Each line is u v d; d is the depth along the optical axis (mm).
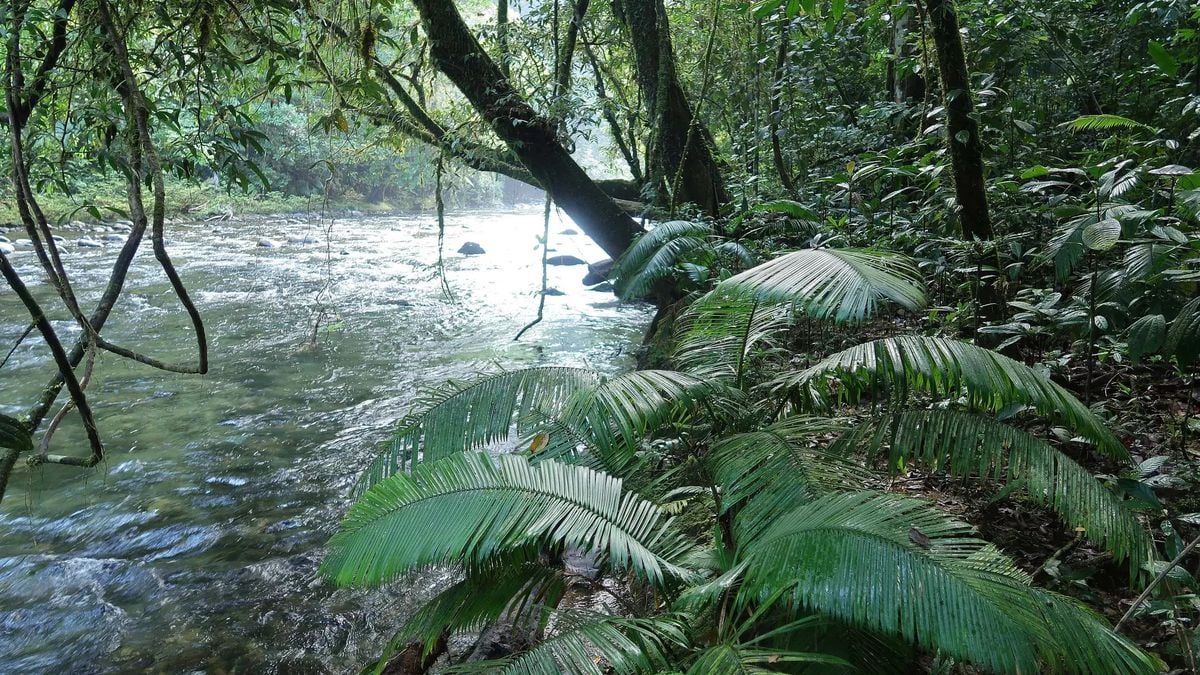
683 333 3957
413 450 2732
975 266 3941
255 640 3066
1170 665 2162
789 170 8141
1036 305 3510
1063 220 4496
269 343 7391
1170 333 2805
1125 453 2299
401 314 8656
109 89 2518
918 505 1944
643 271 3820
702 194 6852
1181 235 2998
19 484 4402
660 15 6590
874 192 5426
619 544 2115
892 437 2467
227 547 3762
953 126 3852
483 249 13312
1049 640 1608
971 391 2404
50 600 3338
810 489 2246
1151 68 5332
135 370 6500
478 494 2209
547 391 2762
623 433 2441
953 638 1615
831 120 7336
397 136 6785
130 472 4562
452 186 7375
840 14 4453
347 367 6652
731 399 2801
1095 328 3662
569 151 6480
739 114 8836
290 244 14266
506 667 1898
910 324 4871
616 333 7730
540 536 2225
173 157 2645
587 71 8844
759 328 3141
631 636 1996
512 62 7066
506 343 7379
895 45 6344
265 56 3262
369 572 2123
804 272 2449
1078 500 2236
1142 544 2186
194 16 2828
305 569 3553
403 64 6809
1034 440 2357
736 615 2104
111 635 3111
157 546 3770
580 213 6191
